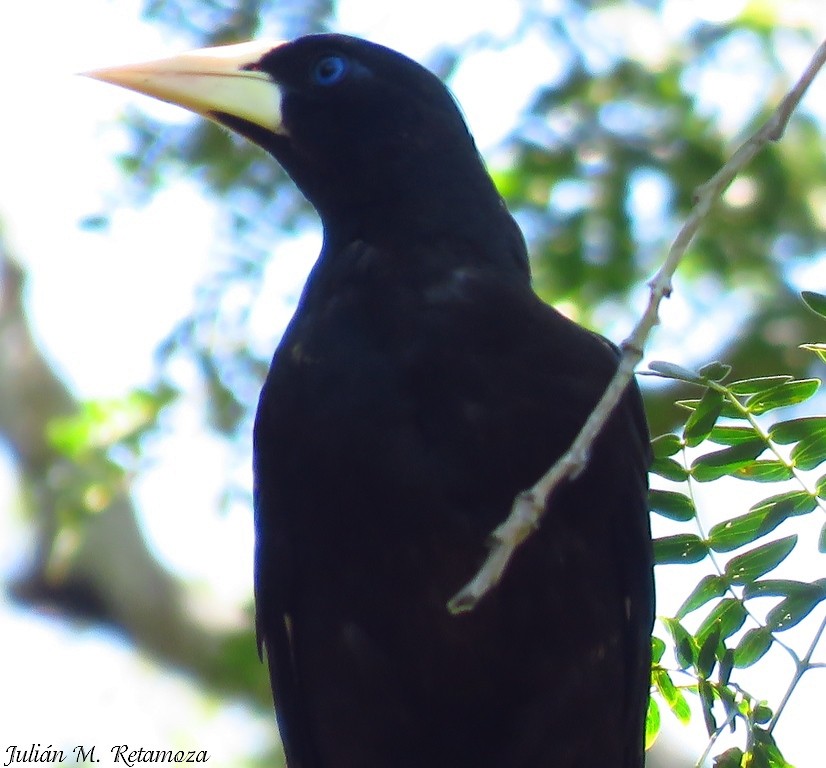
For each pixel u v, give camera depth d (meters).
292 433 8.64
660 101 15.29
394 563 8.50
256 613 9.35
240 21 14.35
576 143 14.86
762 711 8.52
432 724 8.77
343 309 8.79
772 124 7.55
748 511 8.57
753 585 8.45
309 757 9.42
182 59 10.12
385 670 8.69
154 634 18.09
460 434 8.41
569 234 14.63
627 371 7.07
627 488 8.76
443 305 8.66
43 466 18.75
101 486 13.88
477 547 8.41
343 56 9.83
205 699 17.64
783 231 15.73
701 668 8.56
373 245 9.26
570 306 14.76
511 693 8.66
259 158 14.24
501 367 8.52
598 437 8.56
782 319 15.31
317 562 8.68
